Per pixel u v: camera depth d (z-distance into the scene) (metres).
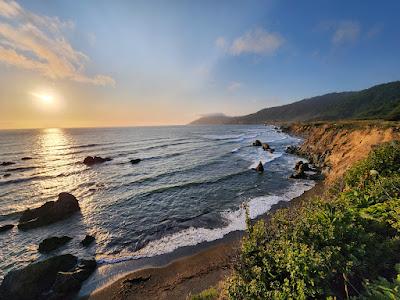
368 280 3.86
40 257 13.49
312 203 6.68
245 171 32.16
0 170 37.72
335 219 5.25
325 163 30.12
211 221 16.89
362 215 5.55
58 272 11.15
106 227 16.86
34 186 28.36
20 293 10.06
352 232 4.85
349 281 4.22
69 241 14.98
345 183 9.20
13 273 10.67
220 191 24.02
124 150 58.88
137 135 118.19
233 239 14.12
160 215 18.59
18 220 18.84
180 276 11.19
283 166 35.19
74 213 19.44
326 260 4.12
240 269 5.09
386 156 8.27
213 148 60.50
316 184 24.47
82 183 29.25
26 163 43.34
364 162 8.97
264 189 24.02
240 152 51.94
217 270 11.33
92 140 89.56
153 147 64.44
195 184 26.80
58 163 42.69
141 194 23.97
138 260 12.66
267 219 16.72
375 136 21.67
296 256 4.29
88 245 14.45
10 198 24.38
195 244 13.89
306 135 81.44
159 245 14.02
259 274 4.48
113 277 11.39
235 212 18.38
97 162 42.97
